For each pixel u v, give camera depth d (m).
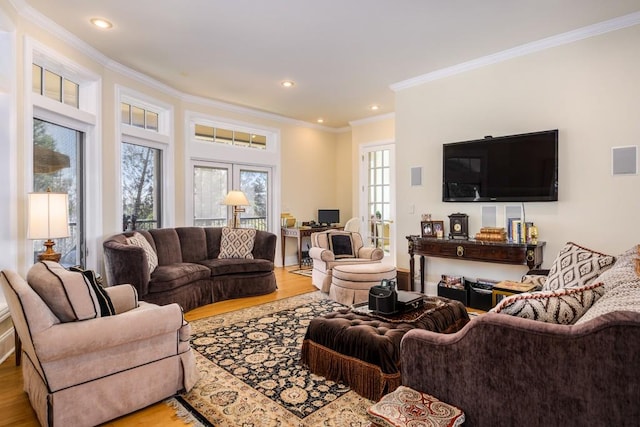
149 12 3.03
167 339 2.11
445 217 4.42
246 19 3.15
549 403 1.17
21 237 2.90
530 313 1.38
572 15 3.10
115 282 3.47
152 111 4.91
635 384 1.01
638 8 2.99
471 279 4.21
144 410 2.01
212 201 5.84
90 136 3.85
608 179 3.29
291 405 2.05
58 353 1.68
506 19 3.16
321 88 5.02
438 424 1.26
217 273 4.35
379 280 4.05
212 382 2.32
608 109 3.29
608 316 1.07
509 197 3.81
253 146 6.38
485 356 1.31
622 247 3.22
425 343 1.48
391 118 6.36
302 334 3.18
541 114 3.66
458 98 4.27
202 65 4.20
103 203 3.94
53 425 1.71
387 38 3.53
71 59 3.47
